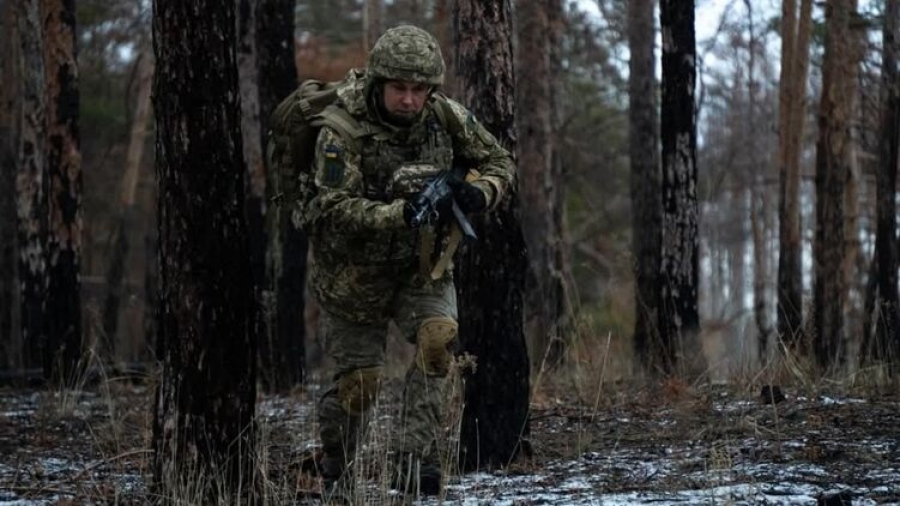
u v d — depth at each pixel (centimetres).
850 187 1781
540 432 980
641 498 689
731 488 705
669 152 1443
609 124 3431
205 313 656
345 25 3550
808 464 784
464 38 816
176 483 656
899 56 1477
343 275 687
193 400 658
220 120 656
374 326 711
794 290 1692
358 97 666
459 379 763
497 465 813
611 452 867
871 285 1450
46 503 727
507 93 813
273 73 1582
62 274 1598
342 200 655
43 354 1583
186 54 650
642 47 1989
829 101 1692
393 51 648
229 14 661
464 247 814
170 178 655
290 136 680
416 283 689
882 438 873
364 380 710
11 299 2462
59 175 1612
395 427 834
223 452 662
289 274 1538
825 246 1678
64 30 1620
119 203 3089
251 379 673
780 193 1733
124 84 3697
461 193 659
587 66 3112
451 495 708
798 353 1241
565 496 704
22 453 933
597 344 1322
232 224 662
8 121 2377
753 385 1125
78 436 1037
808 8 1761
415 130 675
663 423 1000
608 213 3422
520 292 822
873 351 1384
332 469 741
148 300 2803
